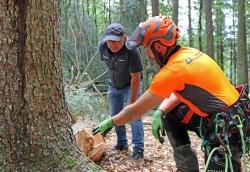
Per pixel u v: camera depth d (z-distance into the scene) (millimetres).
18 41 2826
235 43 28438
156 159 5074
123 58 4785
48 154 3000
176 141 3090
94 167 3234
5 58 2832
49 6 2910
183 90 2666
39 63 2900
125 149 5293
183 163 3096
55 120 3045
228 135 2615
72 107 6266
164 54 2777
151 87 2693
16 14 2793
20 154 2924
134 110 2760
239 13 15344
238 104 2674
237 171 2768
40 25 2867
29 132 2932
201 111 2691
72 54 12805
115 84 5066
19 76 2861
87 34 14234
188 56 2686
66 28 14258
